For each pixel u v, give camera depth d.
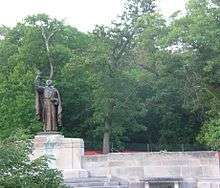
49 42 57.81
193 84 47.53
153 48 49.41
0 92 51.56
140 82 56.03
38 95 33.72
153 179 34.41
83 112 56.72
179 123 58.56
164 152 38.00
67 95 56.34
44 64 55.78
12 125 49.84
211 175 37.00
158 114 60.25
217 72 44.22
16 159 15.59
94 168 37.56
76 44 61.41
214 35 44.03
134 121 53.06
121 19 51.59
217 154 37.38
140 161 37.69
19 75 52.06
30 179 15.64
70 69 50.03
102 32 50.84
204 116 54.72
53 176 16.17
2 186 15.07
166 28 48.88
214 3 46.03
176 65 47.22
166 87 56.38
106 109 49.09
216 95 45.41
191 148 57.06
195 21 44.41
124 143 58.66
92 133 55.12
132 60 53.00
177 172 37.41
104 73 49.31
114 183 32.09
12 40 60.47
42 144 32.72
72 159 33.12
